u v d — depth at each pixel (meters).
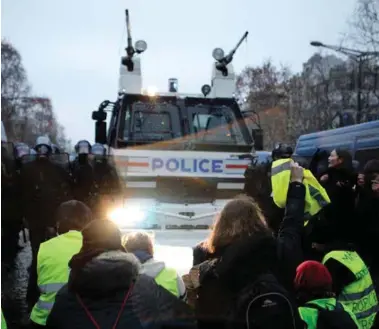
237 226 2.63
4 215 5.65
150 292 2.54
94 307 2.43
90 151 5.88
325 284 2.89
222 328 2.48
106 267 2.45
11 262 5.99
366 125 6.70
